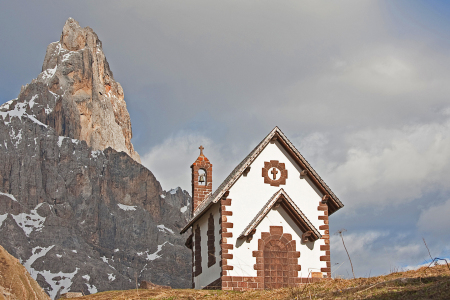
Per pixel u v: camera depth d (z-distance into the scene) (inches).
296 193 1237.1
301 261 1181.7
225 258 1151.0
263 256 1165.7
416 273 805.9
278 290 899.4
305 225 1181.1
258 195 1211.9
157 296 915.4
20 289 710.5
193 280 1416.1
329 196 1244.5
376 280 800.9
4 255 731.4
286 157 1254.3
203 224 1348.4
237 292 945.5
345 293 715.4
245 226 1179.9
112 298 927.7
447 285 636.1
